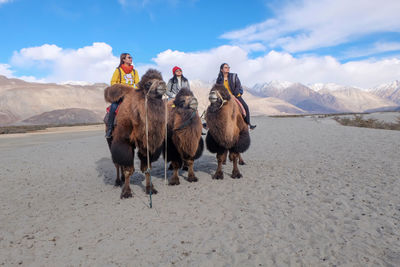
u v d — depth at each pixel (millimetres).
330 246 4031
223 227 4789
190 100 6602
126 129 6219
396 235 4195
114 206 6016
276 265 3680
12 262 3939
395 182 6566
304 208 5375
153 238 4496
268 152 11867
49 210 5918
